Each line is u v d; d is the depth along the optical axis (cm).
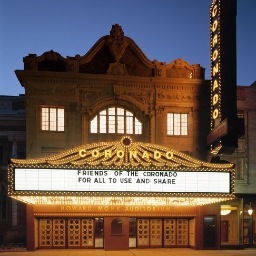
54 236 3136
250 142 3388
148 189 2792
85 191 2731
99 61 3281
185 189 2827
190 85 3328
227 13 2942
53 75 3166
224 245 3189
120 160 2786
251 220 3300
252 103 3412
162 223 3250
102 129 3256
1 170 3491
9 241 3409
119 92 3238
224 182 2866
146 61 3312
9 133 3516
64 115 3209
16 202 3453
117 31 3297
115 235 3095
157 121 3284
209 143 3150
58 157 2736
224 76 2914
